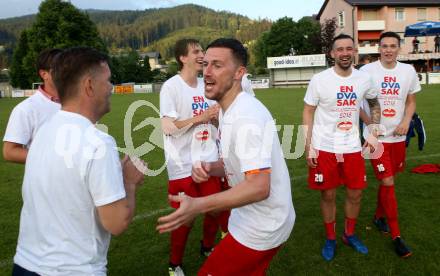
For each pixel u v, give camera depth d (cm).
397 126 410
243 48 220
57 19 4481
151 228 443
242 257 227
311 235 412
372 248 381
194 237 423
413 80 408
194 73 357
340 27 4528
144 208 507
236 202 193
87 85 181
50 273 175
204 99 362
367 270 338
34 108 301
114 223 177
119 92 4172
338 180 372
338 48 353
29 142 302
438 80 2864
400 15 4125
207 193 349
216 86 217
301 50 5591
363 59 873
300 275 334
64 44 4441
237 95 222
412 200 497
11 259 377
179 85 354
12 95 4128
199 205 189
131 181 199
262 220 220
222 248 231
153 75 6028
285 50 5653
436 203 483
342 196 535
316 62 3669
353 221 383
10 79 4662
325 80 363
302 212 477
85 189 174
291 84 3841
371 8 4188
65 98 184
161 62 11731
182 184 351
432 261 346
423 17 4106
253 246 224
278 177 219
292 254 371
